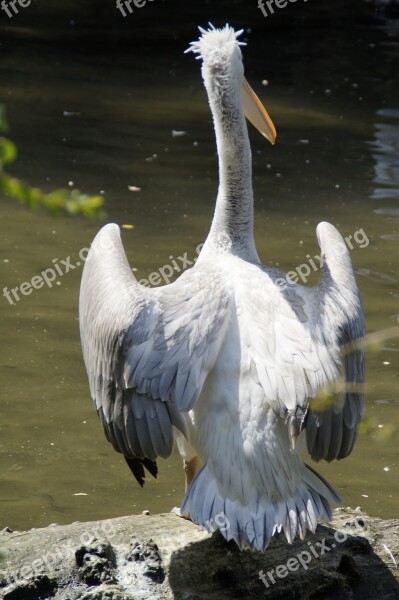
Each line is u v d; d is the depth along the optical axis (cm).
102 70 2825
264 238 1661
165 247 1593
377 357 1262
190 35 3356
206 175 1986
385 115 2481
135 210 1762
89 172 1953
